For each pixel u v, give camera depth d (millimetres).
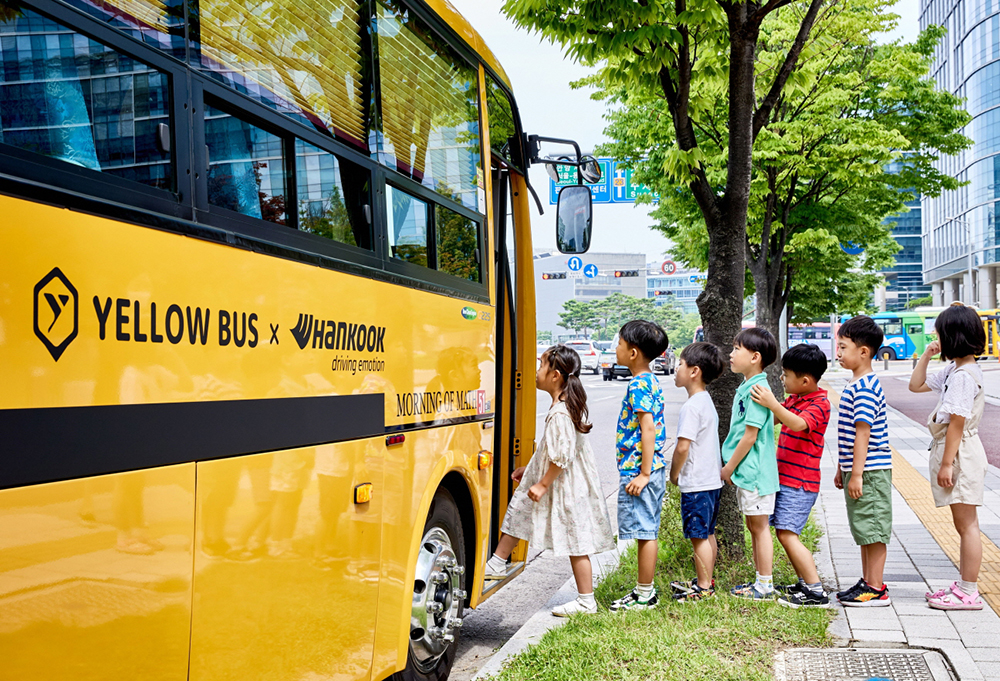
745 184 5859
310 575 2658
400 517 3355
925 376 5039
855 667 3920
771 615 4582
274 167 2543
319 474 2709
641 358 4953
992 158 73688
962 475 4719
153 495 1959
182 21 2166
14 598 1613
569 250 5523
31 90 1722
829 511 8164
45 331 1688
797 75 6262
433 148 3846
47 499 1682
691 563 5664
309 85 2775
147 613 1942
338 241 2908
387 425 3238
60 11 1811
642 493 4945
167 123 2086
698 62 6703
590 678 3748
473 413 4258
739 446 4949
